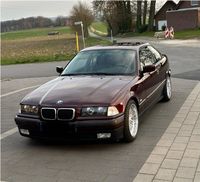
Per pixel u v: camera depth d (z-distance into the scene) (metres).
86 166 5.75
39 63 24.59
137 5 69.06
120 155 6.10
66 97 6.39
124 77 7.26
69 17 79.88
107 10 72.25
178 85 11.88
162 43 33.84
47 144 6.86
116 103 6.23
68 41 60.25
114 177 5.30
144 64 7.95
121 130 6.31
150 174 5.32
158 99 8.84
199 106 8.98
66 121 6.16
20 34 105.19
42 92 6.84
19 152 6.56
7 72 20.45
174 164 5.61
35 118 6.42
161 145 6.45
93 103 6.18
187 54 22.06
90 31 108.38
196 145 6.36
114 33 75.75
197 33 44.41
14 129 8.13
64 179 5.35
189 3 61.94
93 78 7.27
